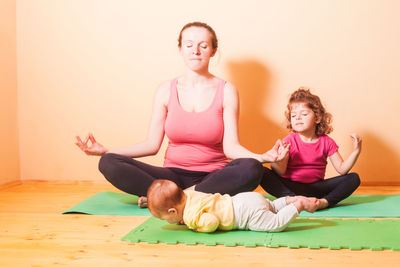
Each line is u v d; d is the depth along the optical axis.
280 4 2.96
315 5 2.95
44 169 3.17
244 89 3.00
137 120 3.09
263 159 2.17
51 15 3.11
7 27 3.05
